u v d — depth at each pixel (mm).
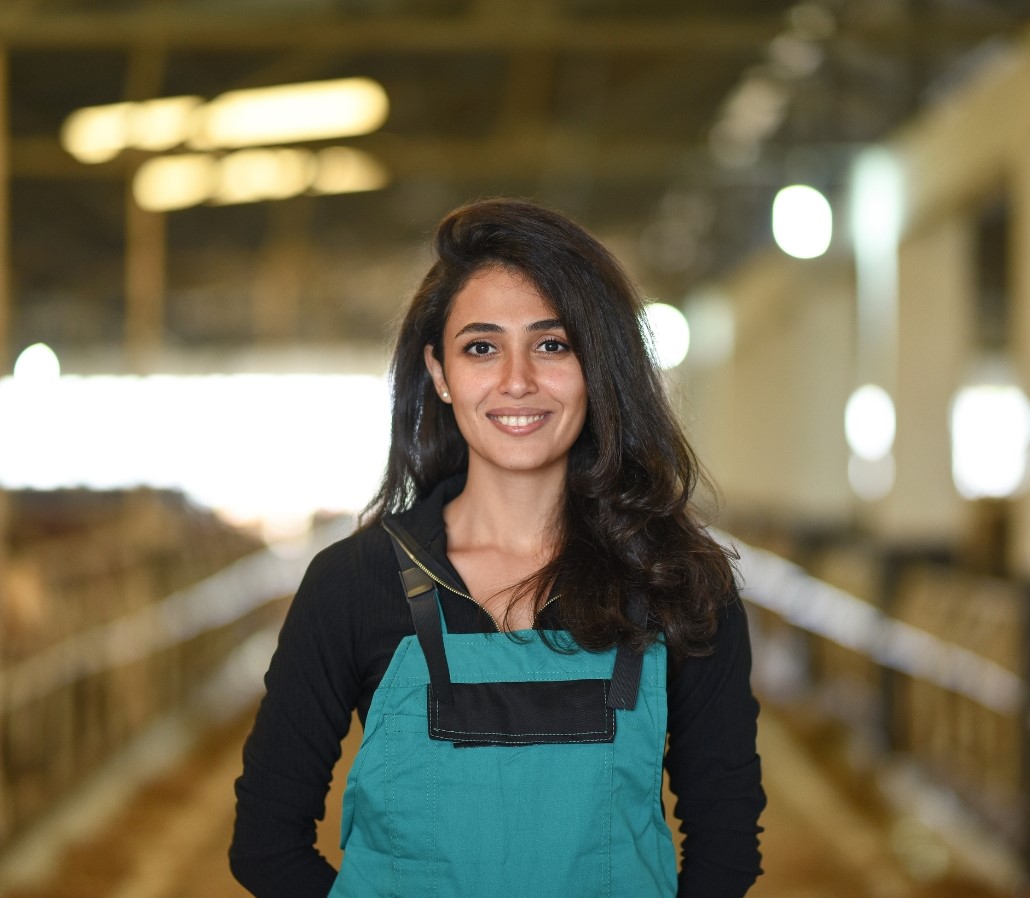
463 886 1277
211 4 5156
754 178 8430
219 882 3699
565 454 1453
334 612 1354
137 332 8664
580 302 1378
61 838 4141
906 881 3793
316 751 1355
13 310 15633
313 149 7637
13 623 4312
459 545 1447
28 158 7355
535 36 5207
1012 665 4195
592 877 1286
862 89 6387
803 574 7359
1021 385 4887
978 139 5523
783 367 10570
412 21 5270
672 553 1378
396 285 14398
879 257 7191
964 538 7711
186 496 11938
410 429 1553
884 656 5402
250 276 13500
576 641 1323
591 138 7680
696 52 6328
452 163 7711
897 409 6863
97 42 5152
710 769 1398
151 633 5773
